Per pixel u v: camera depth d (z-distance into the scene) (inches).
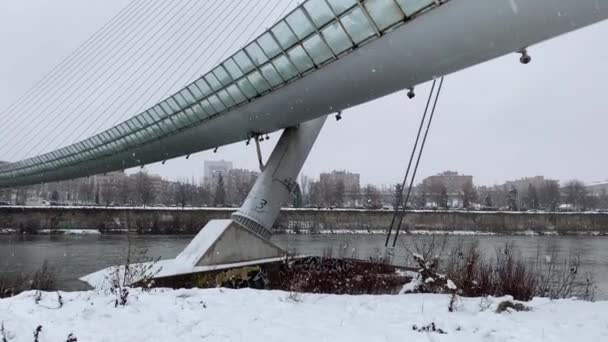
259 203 824.9
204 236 726.5
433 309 297.7
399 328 249.0
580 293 561.6
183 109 960.3
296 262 610.2
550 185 4421.8
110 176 4094.5
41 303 292.8
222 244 681.0
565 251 1587.1
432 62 561.0
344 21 579.5
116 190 3683.6
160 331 235.3
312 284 486.6
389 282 487.8
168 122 1044.5
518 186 5674.2
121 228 2175.2
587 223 2544.3
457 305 303.4
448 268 458.0
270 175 845.8
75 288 688.4
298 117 794.8
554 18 450.9
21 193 3708.2
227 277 593.6
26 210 2119.8
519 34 482.0
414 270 550.9
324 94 698.2
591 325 253.8
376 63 596.1
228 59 778.8
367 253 1262.3
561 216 2539.4
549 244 1876.2
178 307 286.7
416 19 514.9
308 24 624.7
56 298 310.0
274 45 690.2
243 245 705.0
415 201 4001.0
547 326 251.9
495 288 410.9
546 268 629.6
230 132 946.1
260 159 900.0
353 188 4431.6
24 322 242.1
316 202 3641.7
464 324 256.4
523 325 254.4
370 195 3841.0
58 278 826.2
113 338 222.5
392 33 546.0
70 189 4286.4
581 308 303.7
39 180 1956.2
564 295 459.5
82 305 287.7
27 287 658.2
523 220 2513.5
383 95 679.7
